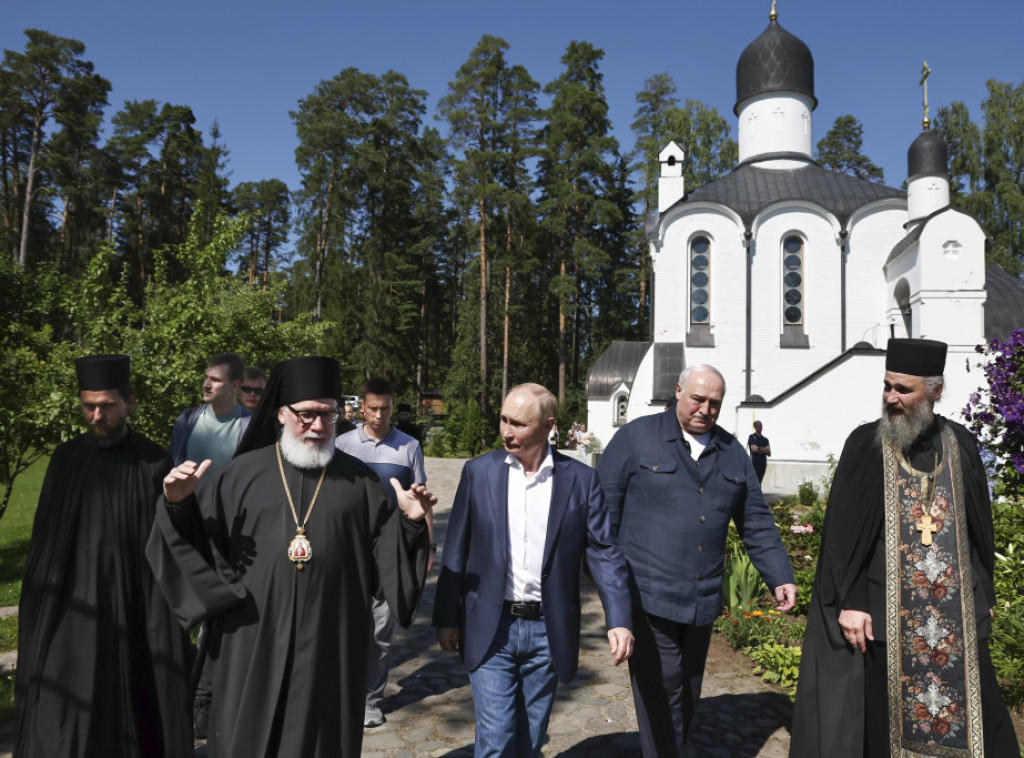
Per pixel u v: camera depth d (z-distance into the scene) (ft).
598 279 151.94
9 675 16.84
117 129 156.25
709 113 138.10
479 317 147.54
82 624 10.33
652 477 12.16
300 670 8.69
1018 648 15.56
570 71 148.46
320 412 9.21
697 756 13.29
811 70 94.32
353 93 148.66
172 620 10.84
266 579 8.84
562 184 139.95
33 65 136.98
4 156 142.41
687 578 11.87
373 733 14.07
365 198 154.10
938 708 10.11
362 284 149.38
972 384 58.95
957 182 129.90
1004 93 125.49
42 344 24.14
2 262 23.59
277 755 8.52
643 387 81.87
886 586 10.50
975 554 10.66
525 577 10.33
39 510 10.82
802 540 29.40
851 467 11.03
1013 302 73.41
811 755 10.70
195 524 8.93
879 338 79.30
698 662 12.30
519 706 10.62
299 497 9.25
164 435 23.88
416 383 167.12
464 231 158.81
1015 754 10.16
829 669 10.69
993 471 23.24
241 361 15.43
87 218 148.15
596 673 17.75
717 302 80.64
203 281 29.73
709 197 84.58
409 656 18.70
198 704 13.56
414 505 9.34
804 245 80.74
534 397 10.28
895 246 76.07
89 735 10.12
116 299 25.46
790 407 60.85
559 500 10.36
